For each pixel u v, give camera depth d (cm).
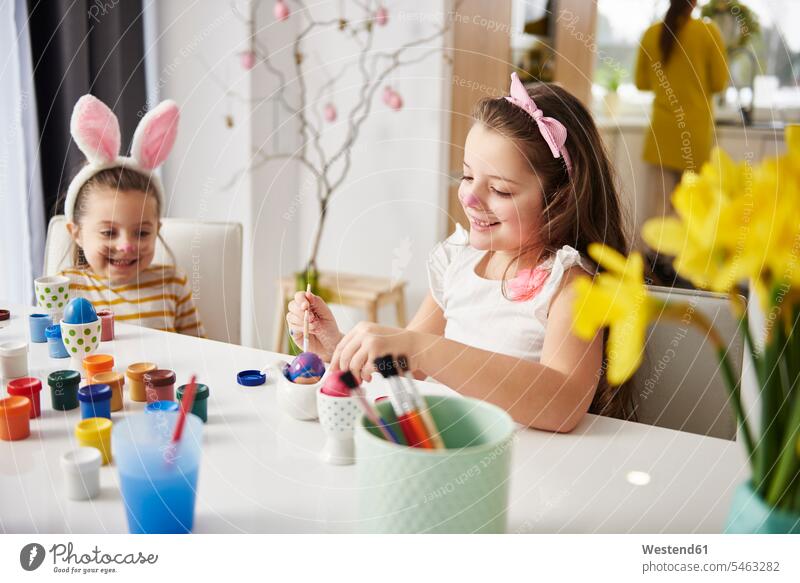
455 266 116
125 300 126
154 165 127
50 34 191
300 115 275
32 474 60
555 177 98
